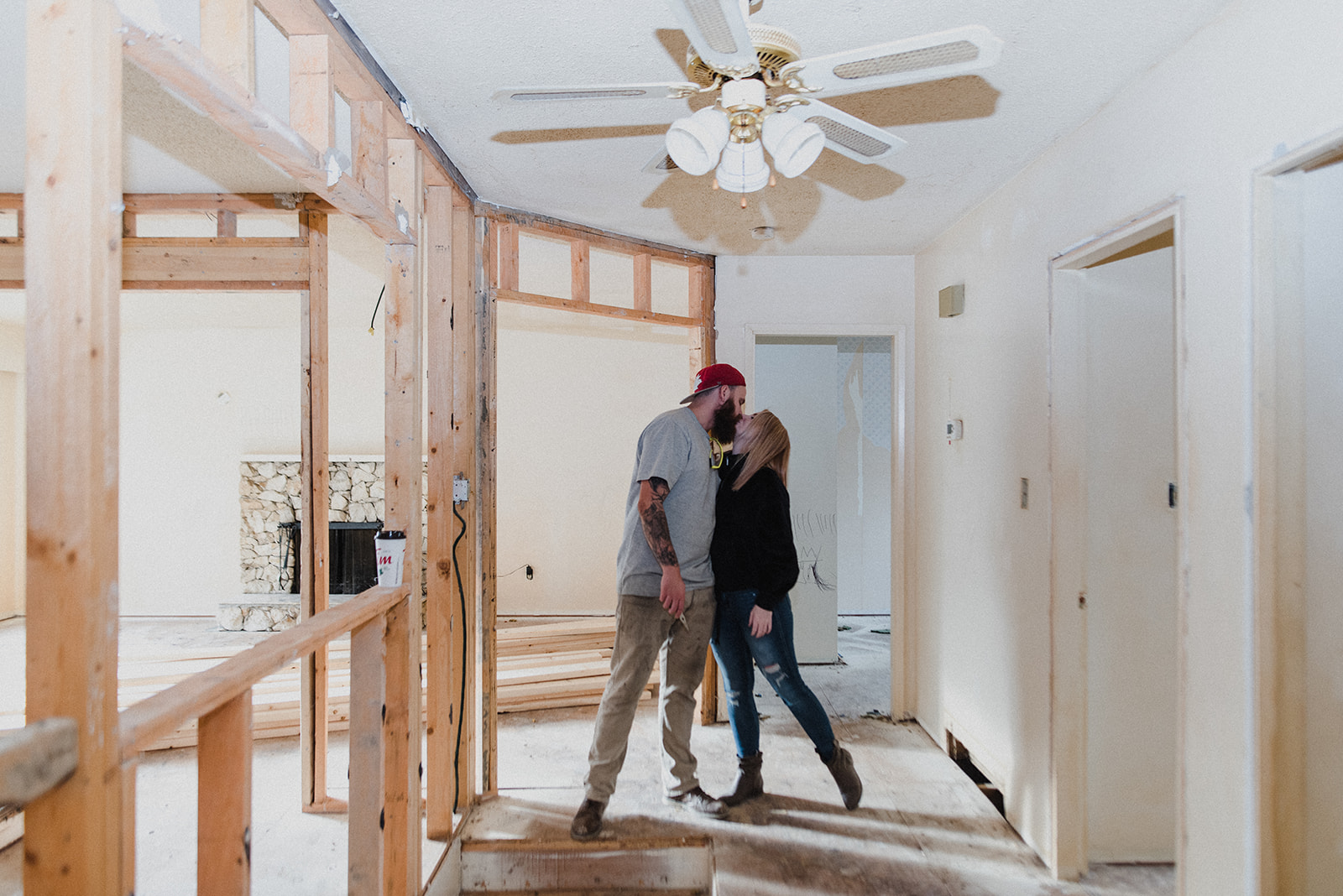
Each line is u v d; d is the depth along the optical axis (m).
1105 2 1.58
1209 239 1.65
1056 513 2.32
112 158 0.95
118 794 0.95
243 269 2.88
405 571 1.96
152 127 2.34
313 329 2.80
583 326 6.18
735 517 2.67
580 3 1.61
